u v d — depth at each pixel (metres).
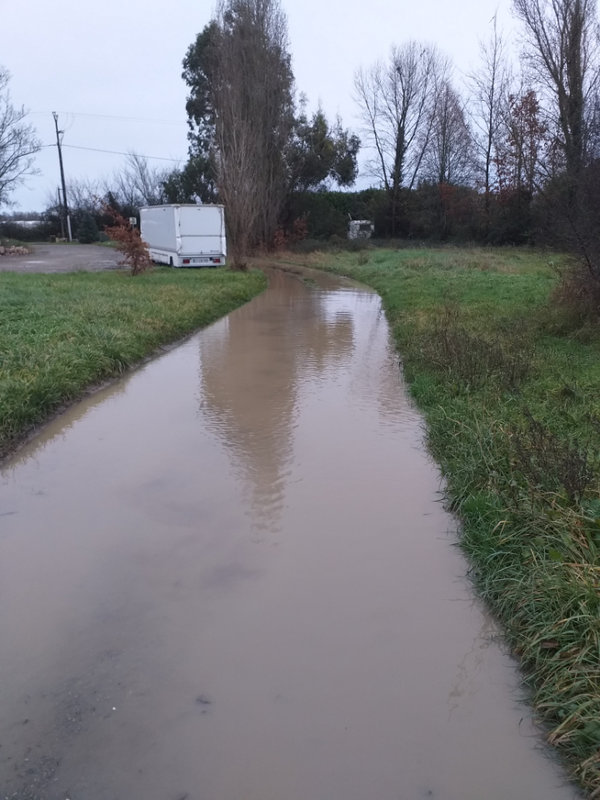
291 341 12.62
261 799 2.64
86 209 60.12
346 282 26.34
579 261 11.28
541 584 3.77
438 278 22.06
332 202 50.62
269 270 32.25
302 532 4.86
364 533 4.86
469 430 6.43
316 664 3.44
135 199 64.56
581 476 4.70
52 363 8.55
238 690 3.23
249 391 8.77
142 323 12.27
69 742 2.89
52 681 3.27
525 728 3.06
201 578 4.22
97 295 16.06
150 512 5.15
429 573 4.35
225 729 2.99
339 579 4.24
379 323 15.08
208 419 7.53
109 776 2.72
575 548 3.96
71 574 4.25
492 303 15.39
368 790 2.69
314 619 3.82
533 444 5.48
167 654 3.49
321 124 42.75
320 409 7.95
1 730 2.95
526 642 3.52
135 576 4.24
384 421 7.50
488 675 3.41
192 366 10.33
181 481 5.76
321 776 2.75
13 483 5.70
